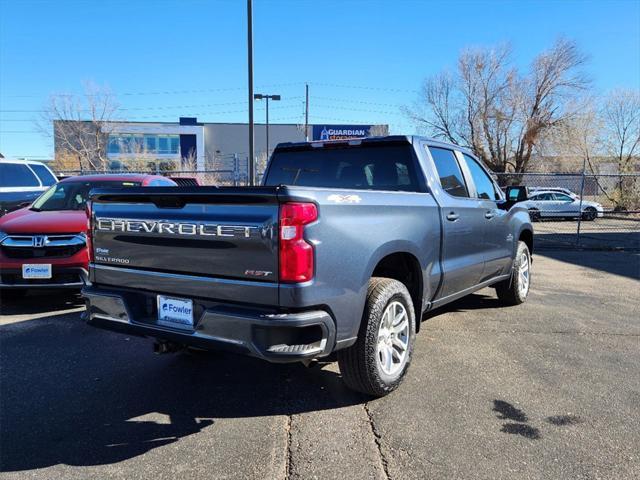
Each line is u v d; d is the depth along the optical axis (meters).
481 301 6.87
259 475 2.79
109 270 3.74
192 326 3.29
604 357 4.64
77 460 2.96
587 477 2.77
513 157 39.25
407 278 4.21
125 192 3.55
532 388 3.93
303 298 2.95
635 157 32.84
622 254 12.31
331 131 47.69
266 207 2.98
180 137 67.00
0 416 3.51
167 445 3.12
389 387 3.71
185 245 3.29
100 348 4.96
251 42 15.39
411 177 4.52
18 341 5.15
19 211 7.13
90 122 51.03
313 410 3.58
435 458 2.95
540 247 13.51
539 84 36.69
